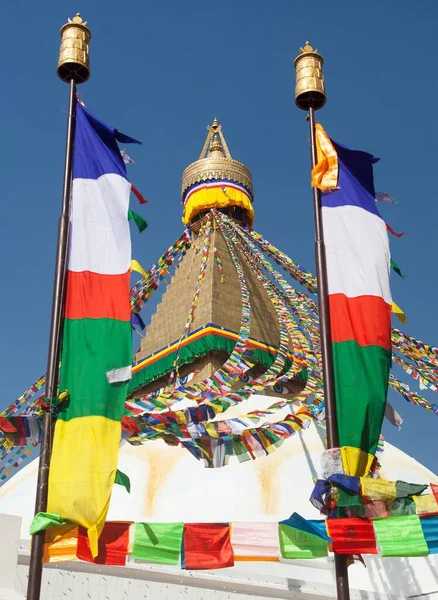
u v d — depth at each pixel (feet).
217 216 71.20
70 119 39.24
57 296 34.55
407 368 46.19
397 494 31.37
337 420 33.35
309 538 32.22
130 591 42.06
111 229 36.52
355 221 38.04
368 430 33.27
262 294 73.31
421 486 31.37
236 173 80.89
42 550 30.17
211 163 80.84
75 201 36.88
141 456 51.47
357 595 42.47
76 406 32.55
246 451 37.14
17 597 35.06
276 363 50.72
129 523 32.76
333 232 37.78
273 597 42.01
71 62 40.34
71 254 35.81
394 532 30.96
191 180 81.25
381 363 34.76
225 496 46.73
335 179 38.58
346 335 35.17
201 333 66.28
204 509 46.09
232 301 69.51
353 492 31.35
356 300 35.99
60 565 42.98
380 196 40.24
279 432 37.37
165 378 70.54
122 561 31.94
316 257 37.11
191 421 37.76
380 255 37.40
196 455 37.11
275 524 32.60
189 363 66.90
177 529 32.63
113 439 31.99
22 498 52.24
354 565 44.62
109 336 33.88
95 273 35.37
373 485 31.35
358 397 33.63
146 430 36.65
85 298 34.78
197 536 32.60
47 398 32.42
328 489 31.81
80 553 30.71
